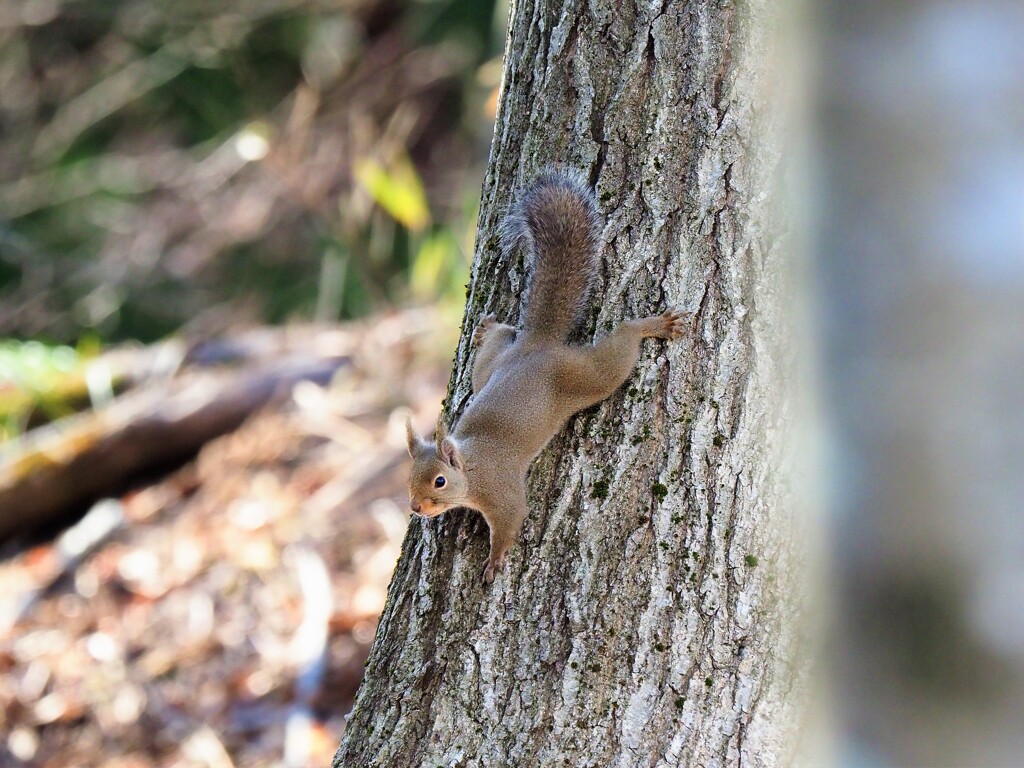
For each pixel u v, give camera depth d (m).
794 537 10.78
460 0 30.44
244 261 27.28
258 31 30.48
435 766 10.85
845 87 8.05
